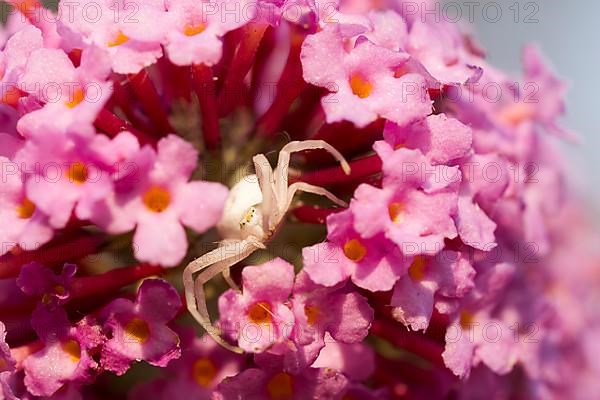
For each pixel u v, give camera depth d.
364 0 0.16
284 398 0.14
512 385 0.17
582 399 0.19
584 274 0.20
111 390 0.15
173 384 0.14
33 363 0.14
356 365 0.15
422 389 0.15
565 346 0.19
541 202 0.18
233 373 0.14
